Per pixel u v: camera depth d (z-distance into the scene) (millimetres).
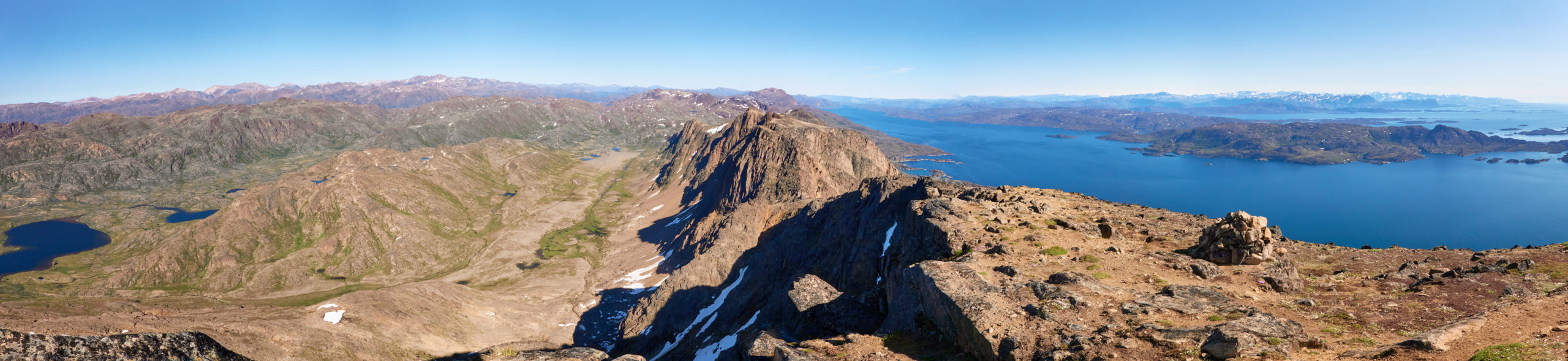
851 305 51531
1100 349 28219
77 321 101750
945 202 71125
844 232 124812
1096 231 59844
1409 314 32219
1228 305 33031
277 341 98938
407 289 141000
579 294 180875
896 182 122000
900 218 95875
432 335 122438
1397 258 50375
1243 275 43000
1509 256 45031
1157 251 50375
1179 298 34562
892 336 39375
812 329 49594
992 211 69938
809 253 128875
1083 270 44438
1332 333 30141
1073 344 29359
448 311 137625
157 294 198125
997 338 31656
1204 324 30281
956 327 35688
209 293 198875
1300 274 46406
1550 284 36062
